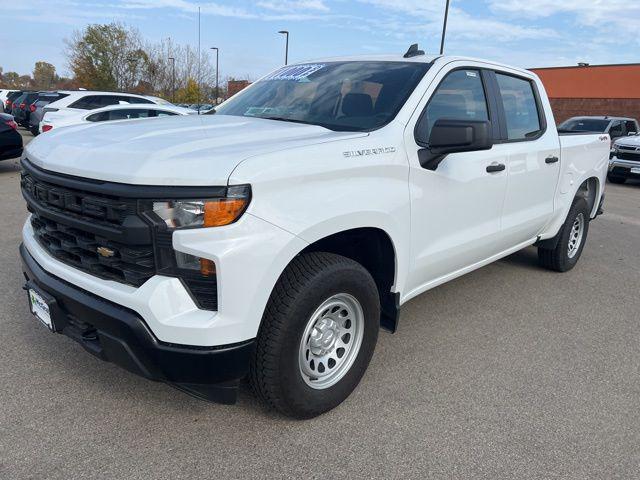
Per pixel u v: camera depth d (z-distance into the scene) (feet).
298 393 8.80
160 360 7.55
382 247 10.21
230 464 8.22
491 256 14.20
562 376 11.49
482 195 12.44
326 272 8.58
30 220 10.62
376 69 11.87
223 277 7.34
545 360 12.21
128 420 9.16
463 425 9.50
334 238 9.56
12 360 10.89
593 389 11.01
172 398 9.86
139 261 7.54
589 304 16.02
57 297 8.66
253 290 7.61
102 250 7.93
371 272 10.64
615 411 10.21
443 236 11.52
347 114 10.76
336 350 9.57
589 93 91.81
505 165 13.11
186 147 8.07
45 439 8.57
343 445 8.79
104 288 7.89
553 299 16.29
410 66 11.59
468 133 9.28
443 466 8.42
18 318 12.78
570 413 10.07
